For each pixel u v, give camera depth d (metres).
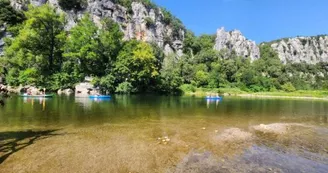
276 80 111.81
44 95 42.38
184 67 89.75
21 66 51.72
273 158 11.20
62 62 55.66
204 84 89.56
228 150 12.44
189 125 19.39
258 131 17.56
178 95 66.19
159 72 72.06
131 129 17.17
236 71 110.50
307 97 78.31
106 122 19.59
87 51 56.41
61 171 9.20
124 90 57.25
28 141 13.13
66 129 16.44
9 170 9.10
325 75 170.25
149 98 49.94
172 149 12.44
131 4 127.81
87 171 9.31
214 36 178.00
